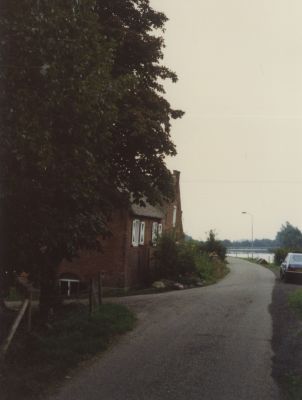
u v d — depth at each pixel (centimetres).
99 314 1437
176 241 3238
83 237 1284
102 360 1030
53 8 877
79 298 2397
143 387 843
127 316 1516
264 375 924
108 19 1780
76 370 948
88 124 980
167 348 1151
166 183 1906
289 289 2627
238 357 1065
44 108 873
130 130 1681
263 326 1456
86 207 1202
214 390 830
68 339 1144
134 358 1049
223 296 2244
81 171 1007
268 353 1105
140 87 1772
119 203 1855
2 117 821
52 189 969
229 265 5603
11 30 822
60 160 968
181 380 888
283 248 6062
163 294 2414
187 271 3144
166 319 1580
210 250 5391
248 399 784
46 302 1493
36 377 862
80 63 931
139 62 1858
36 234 995
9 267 1039
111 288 2827
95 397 785
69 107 932
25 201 936
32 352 998
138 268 3173
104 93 1018
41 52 858
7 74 822
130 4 1873
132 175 1833
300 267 3102
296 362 1013
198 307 1867
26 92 838
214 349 1143
